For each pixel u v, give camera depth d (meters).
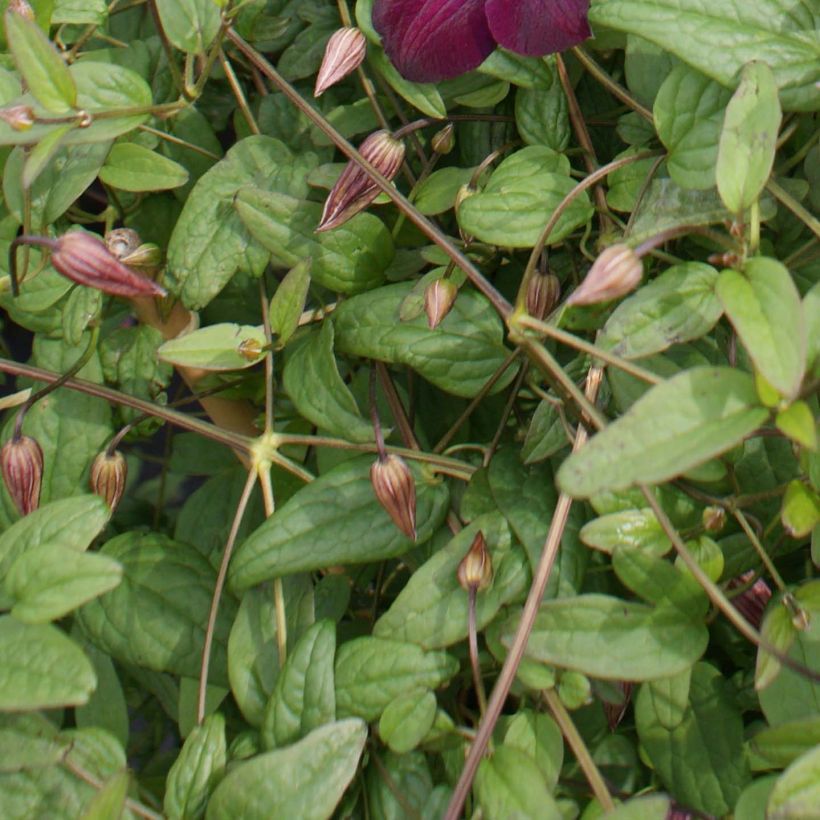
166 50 0.71
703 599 0.64
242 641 0.68
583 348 0.64
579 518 0.67
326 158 0.75
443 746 0.66
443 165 0.75
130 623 0.69
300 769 0.63
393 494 0.67
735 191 0.63
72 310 0.71
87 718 0.71
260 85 0.76
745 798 0.62
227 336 0.69
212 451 0.84
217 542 0.76
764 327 0.60
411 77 0.70
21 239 0.65
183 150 0.75
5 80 0.69
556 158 0.70
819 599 0.64
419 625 0.66
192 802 0.65
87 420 0.72
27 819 0.64
